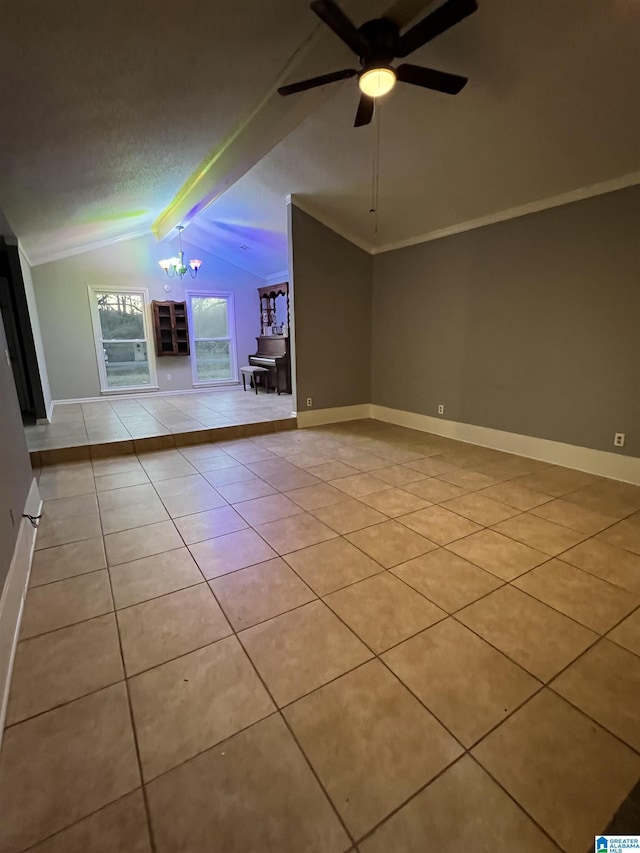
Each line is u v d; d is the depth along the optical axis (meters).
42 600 1.93
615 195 3.15
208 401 6.54
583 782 1.16
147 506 2.96
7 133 2.38
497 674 1.51
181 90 2.51
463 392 4.57
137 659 1.59
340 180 4.12
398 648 1.63
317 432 5.09
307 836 1.04
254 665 1.56
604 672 1.52
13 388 2.76
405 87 2.72
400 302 5.17
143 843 1.02
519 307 3.92
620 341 3.27
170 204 5.66
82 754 1.23
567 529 2.57
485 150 3.20
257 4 1.91
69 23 1.71
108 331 6.87
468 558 2.26
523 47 2.28
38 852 1.01
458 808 1.10
